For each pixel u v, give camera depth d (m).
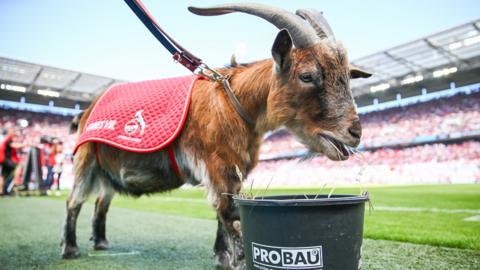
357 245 1.60
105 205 3.71
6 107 29.88
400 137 24.92
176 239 4.15
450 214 5.74
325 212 1.51
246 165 2.56
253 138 2.58
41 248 3.73
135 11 2.70
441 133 22.89
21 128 28.45
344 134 2.08
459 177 20.39
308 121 2.19
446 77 26.09
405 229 4.22
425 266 2.57
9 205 9.29
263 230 1.60
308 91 2.16
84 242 4.11
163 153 2.77
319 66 2.13
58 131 30.31
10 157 13.57
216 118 2.47
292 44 2.21
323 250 1.51
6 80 28.12
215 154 2.42
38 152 14.30
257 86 2.48
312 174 24.36
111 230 4.88
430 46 22.09
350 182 20.66
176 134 2.56
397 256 2.90
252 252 1.67
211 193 2.42
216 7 2.50
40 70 26.39
